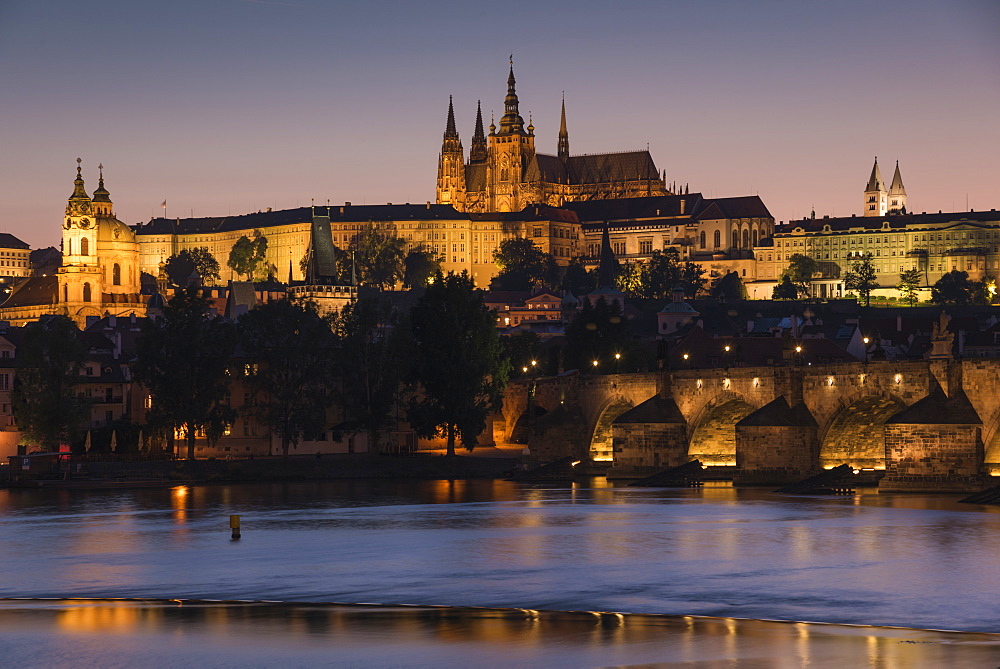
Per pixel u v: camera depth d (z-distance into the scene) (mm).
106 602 129750
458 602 128750
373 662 106250
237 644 111750
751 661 105250
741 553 153125
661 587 134750
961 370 194750
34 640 113500
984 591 130375
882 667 103250
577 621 119562
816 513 184500
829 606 124625
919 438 196125
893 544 156500
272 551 160125
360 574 144125
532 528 177000
